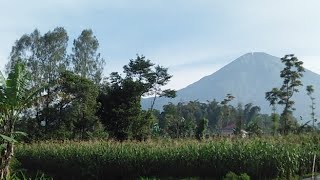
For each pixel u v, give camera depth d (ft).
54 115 133.90
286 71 177.68
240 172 65.00
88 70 182.29
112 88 137.18
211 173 68.64
